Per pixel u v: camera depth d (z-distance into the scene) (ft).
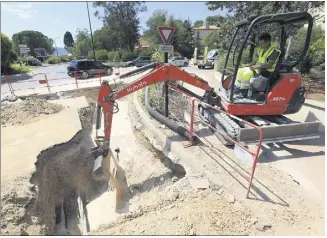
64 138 22.04
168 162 20.06
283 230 10.69
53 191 18.94
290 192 13.26
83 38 174.91
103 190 21.12
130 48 166.20
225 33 56.70
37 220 13.34
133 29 161.58
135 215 12.71
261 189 13.55
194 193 13.75
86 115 31.96
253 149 17.56
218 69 54.29
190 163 17.02
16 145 20.42
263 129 16.31
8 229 11.85
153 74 18.89
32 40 209.15
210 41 141.79
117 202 18.54
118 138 27.71
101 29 161.17
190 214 12.00
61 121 26.66
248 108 18.65
